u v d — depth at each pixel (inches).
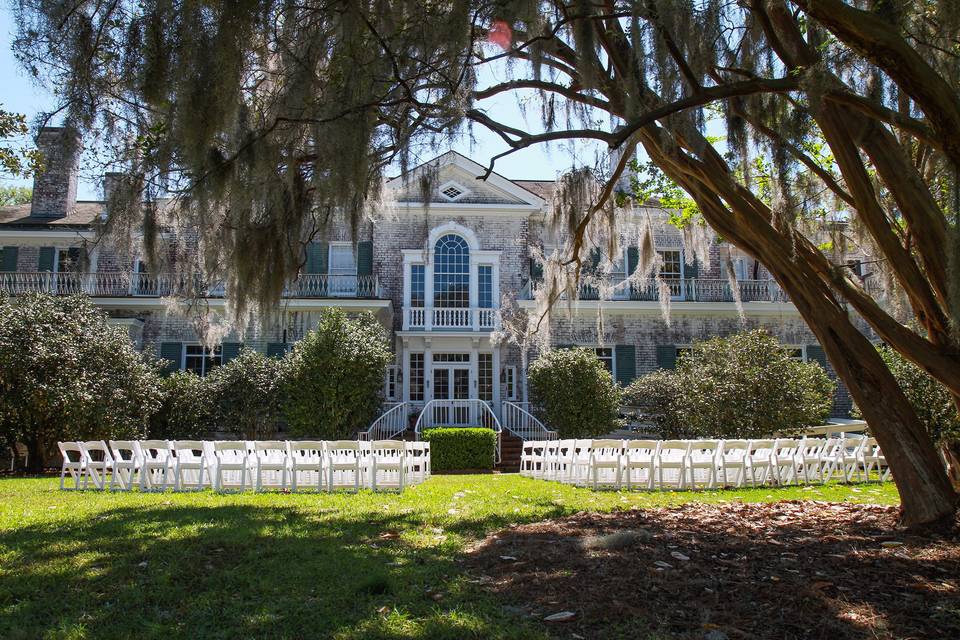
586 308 788.6
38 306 568.7
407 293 803.4
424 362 792.9
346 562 187.2
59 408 542.9
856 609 147.9
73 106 227.0
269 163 250.8
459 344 798.5
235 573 176.1
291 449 366.0
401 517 269.1
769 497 344.8
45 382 534.3
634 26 207.6
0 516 272.7
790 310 802.8
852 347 255.3
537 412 737.0
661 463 381.7
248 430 665.6
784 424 577.6
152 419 648.4
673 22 208.4
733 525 244.5
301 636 133.3
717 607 149.3
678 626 138.2
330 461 363.3
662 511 283.9
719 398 587.5
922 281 243.1
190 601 154.0
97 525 245.0
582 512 286.2
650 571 174.7
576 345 792.3
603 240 387.9
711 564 183.9
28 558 191.8
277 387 671.1
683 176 293.9
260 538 221.1
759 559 190.2
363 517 270.1
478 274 824.3
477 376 796.0
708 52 219.3
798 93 243.8
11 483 417.4
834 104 239.1
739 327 816.9
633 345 807.1
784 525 244.7
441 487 399.9
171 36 213.0
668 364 804.6
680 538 217.9
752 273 847.7
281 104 233.5
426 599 155.9
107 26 223.3
